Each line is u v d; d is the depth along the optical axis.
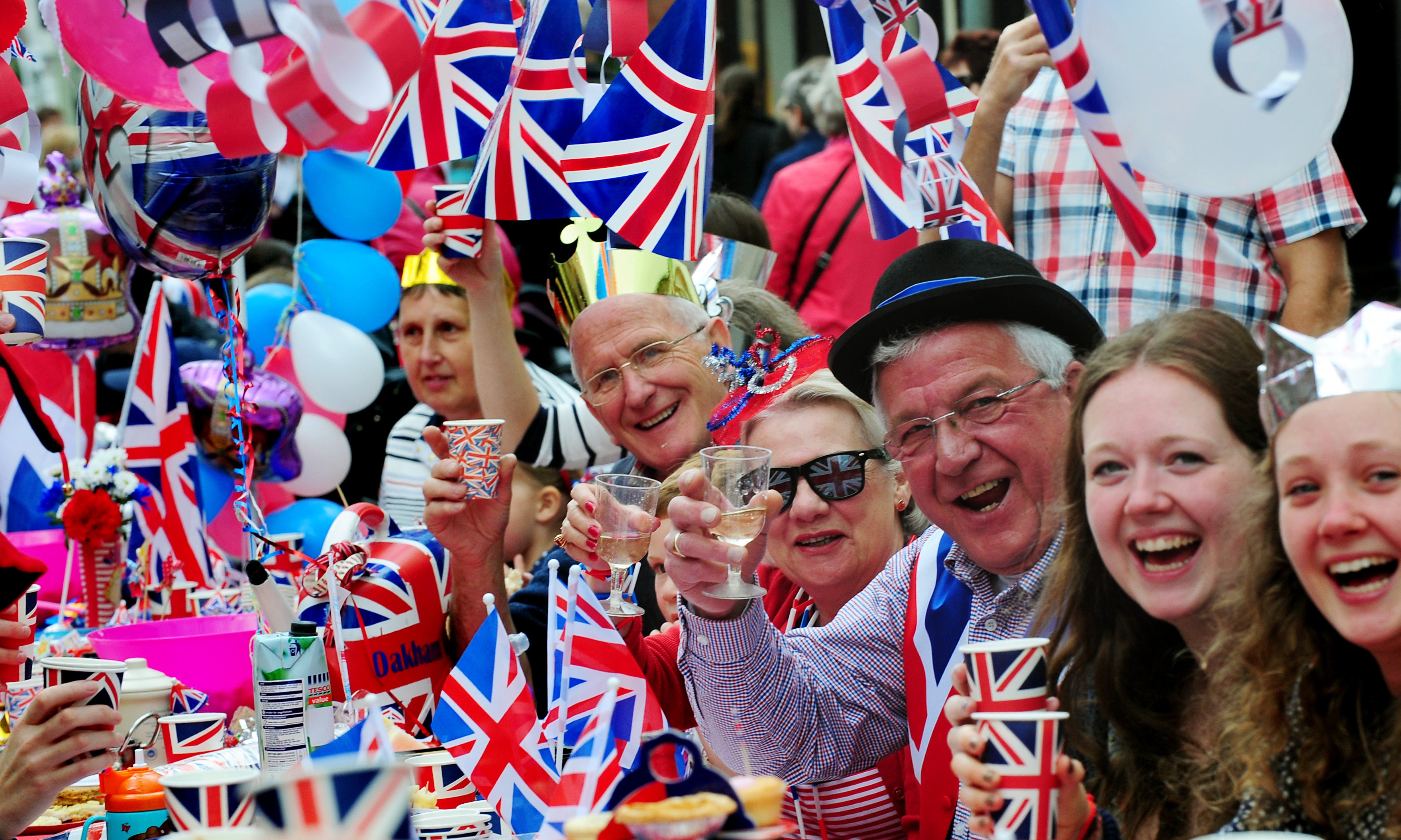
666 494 10.38
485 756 7.09
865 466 9.21
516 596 10.63
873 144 7.69
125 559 12.95
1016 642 5.46
